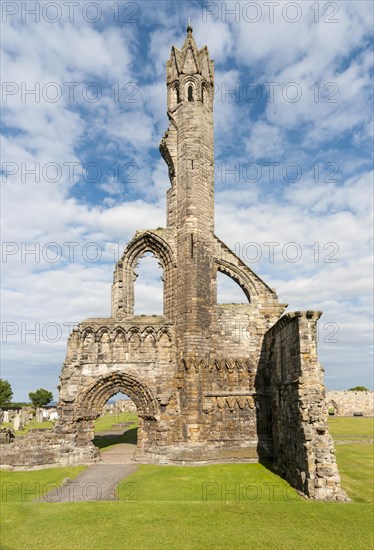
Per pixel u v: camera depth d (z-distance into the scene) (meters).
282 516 16.98
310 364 22.89
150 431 31.55
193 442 30.06
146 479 24.70
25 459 28.66
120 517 16.89
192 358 31.59
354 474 26.59
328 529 15.51
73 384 31.38
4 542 14.47
